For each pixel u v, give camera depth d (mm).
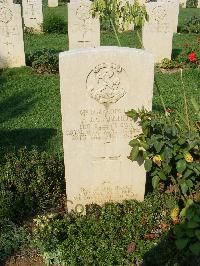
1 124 2824
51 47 4957
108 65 1594
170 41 4184
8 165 1965
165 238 1593
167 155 1591
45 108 3104
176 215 1638
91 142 1739
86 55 1568
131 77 1626
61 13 7484
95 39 4305
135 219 1688
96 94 1638
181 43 5188
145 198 1858
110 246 1577
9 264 1607
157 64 4266
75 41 4324
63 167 2078
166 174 1739
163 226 1651
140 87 1646
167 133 1655
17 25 3859
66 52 1577
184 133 1640
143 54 1587
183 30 6016
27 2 5855
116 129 1723
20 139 2578
